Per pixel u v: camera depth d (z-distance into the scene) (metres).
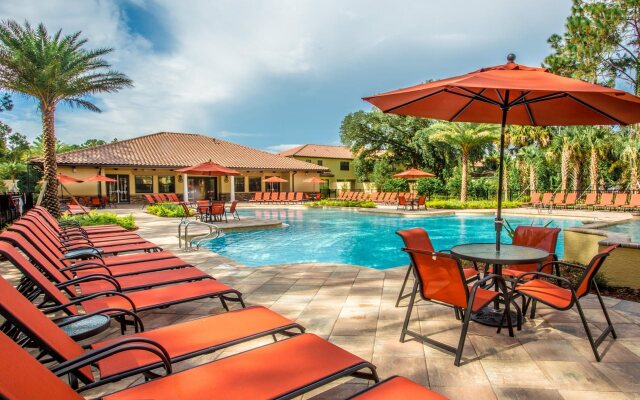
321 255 9.84
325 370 1.98
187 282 4.18
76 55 15.27
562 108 4.33
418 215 18.16
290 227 14.86
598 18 13.23
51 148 15.01
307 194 32.38
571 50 13.87
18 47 13.77
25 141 48.25
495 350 3.15
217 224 13.34
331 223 16.23
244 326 2.59
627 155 18.72
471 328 3.61
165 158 27.33
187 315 4.11
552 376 2.73
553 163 23.12
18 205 14.05
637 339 3.33
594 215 15.91
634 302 4.31
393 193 25.41
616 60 14.00
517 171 26.03
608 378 2.70
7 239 3.01
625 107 3.19
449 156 31.88
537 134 21.64
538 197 19.88
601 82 14.54
